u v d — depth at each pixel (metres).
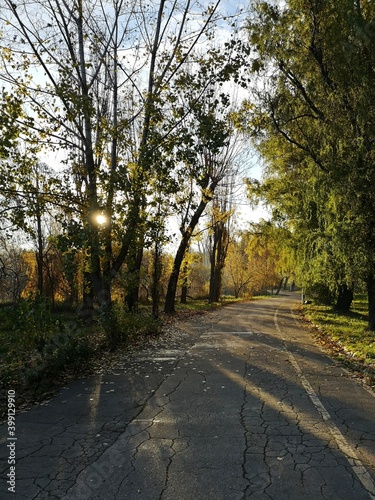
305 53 13.95
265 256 54.91
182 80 12.40
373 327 15.43
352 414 5.95
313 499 3.62
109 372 9.11
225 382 7.97
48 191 12.71
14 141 11.38
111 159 13.98
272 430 5.32
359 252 13.20
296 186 18.64
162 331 16.55
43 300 8.43
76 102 11.91
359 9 12.46
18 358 8.52
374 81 12.38
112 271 13.22
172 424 5.62
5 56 11.71
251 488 3.82
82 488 3.88
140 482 3.97
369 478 3.99
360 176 12.35
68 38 12.41
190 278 47.88
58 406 6.59
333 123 13.45
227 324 19.75
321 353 11.16
